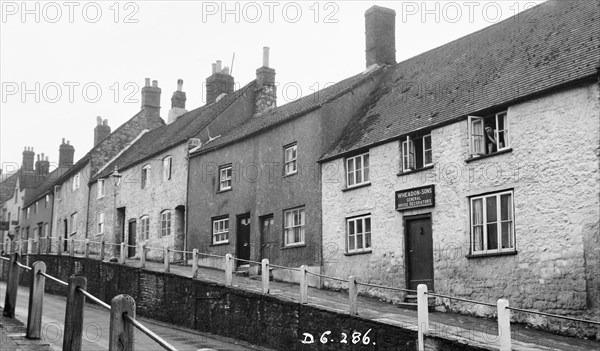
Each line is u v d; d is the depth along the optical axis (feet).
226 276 59.77
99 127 148.66
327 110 73.87
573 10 59.72
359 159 68.03
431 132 59.06
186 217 94.32
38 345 31.94
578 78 46.98
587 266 45.29
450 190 56.49
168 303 67.46
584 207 46.06
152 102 138.62
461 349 37.65
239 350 51.16
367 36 84.38
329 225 69.97
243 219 85.15
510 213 51.62
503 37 65.82
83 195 129.90
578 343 42.37
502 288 51.01
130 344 21.49
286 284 72.43
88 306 78.18
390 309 55.01
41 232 159.02
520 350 38.09
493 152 53.83
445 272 55.98
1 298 74.23
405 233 60.90
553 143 48.73
